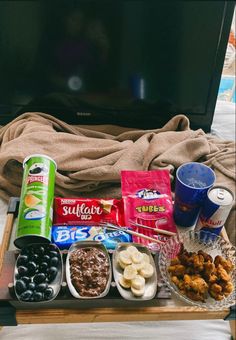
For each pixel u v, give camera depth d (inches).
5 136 51.3
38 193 33.2
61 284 29.2
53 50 50.6
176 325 35.9
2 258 31.9
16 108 56.0
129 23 48.3
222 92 65.9
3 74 52.6
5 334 34.7
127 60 51.4
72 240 34.0
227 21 47.9
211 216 33.3
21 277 29.2
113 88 54.1
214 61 51.2
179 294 30.0
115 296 29.5
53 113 56.6
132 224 36.1
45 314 29.5
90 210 36.7
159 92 54.3
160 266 31.7
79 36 49.5
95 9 47.2
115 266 31.2
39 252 30.8
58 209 36.5
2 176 45.9
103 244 33.1
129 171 39.0
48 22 48.2
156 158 46.9
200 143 49.2
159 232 35.6
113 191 45.2
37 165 34.8
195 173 36.3
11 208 36.9
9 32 48.8
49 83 53.6
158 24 48.3
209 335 35.5
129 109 56.1
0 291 29.4
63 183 43.8
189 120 57.1
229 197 32.9
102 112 56.4
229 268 31.4
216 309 29.5
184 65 51.7
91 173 43.8
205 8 46.9
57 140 48.9
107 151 48.0
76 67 52.1
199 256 31.6
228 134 57.7
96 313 29.7
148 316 29.9
